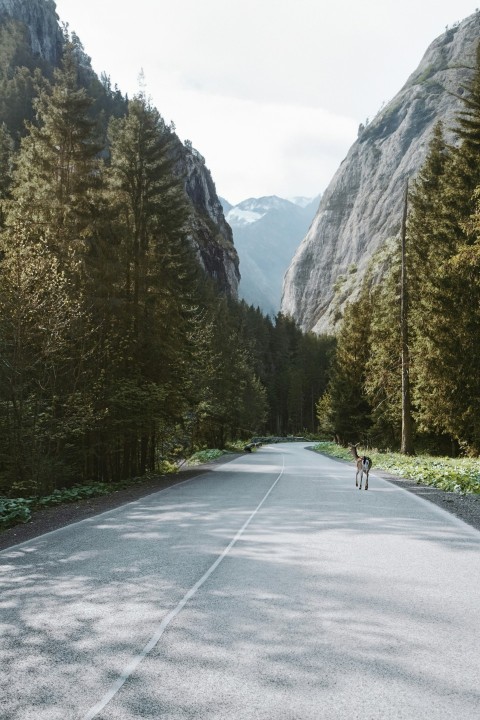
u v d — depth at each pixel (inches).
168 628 203.8
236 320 3663.9
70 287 800.3
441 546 342.0
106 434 934.4
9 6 6363.2
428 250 1374.3
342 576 273.9
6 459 719.1
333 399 2165.4
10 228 826.2
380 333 1513.3
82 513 535.2
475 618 209.9
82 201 952.3
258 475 957.2
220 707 143.5
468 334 1068.5
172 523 449.4
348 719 136.0
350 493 642.8
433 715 137.4
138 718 138.6
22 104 4439.0
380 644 184.5
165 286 1069.1
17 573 295.9
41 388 750.5
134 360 969.5
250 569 291.4
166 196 1105.4
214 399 2151.8
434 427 1277.1
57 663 174.2
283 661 171.9
